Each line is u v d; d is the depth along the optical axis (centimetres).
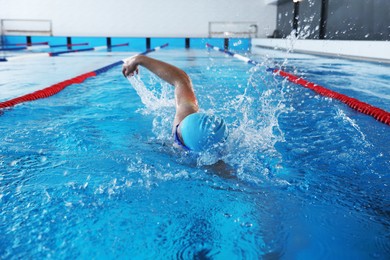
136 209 93
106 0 1295
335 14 885
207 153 121
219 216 90
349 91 317
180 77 139
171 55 840
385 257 74
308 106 241
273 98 270
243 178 113
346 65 552
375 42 590
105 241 78
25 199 97
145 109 224
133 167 121
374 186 108
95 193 101
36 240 78
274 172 118
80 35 1312
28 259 72
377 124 195
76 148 143
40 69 505
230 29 1327
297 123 189
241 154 132
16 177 113
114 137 160
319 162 129
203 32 1329
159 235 81
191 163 124
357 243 79
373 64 561
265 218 89
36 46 1185
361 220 88
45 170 119
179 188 105
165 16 1316
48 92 289
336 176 116
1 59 639
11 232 81
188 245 77
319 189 106
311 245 78
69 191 103
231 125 165
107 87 331
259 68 511
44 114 211
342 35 850
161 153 136
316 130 174
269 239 80
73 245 77
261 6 1309
